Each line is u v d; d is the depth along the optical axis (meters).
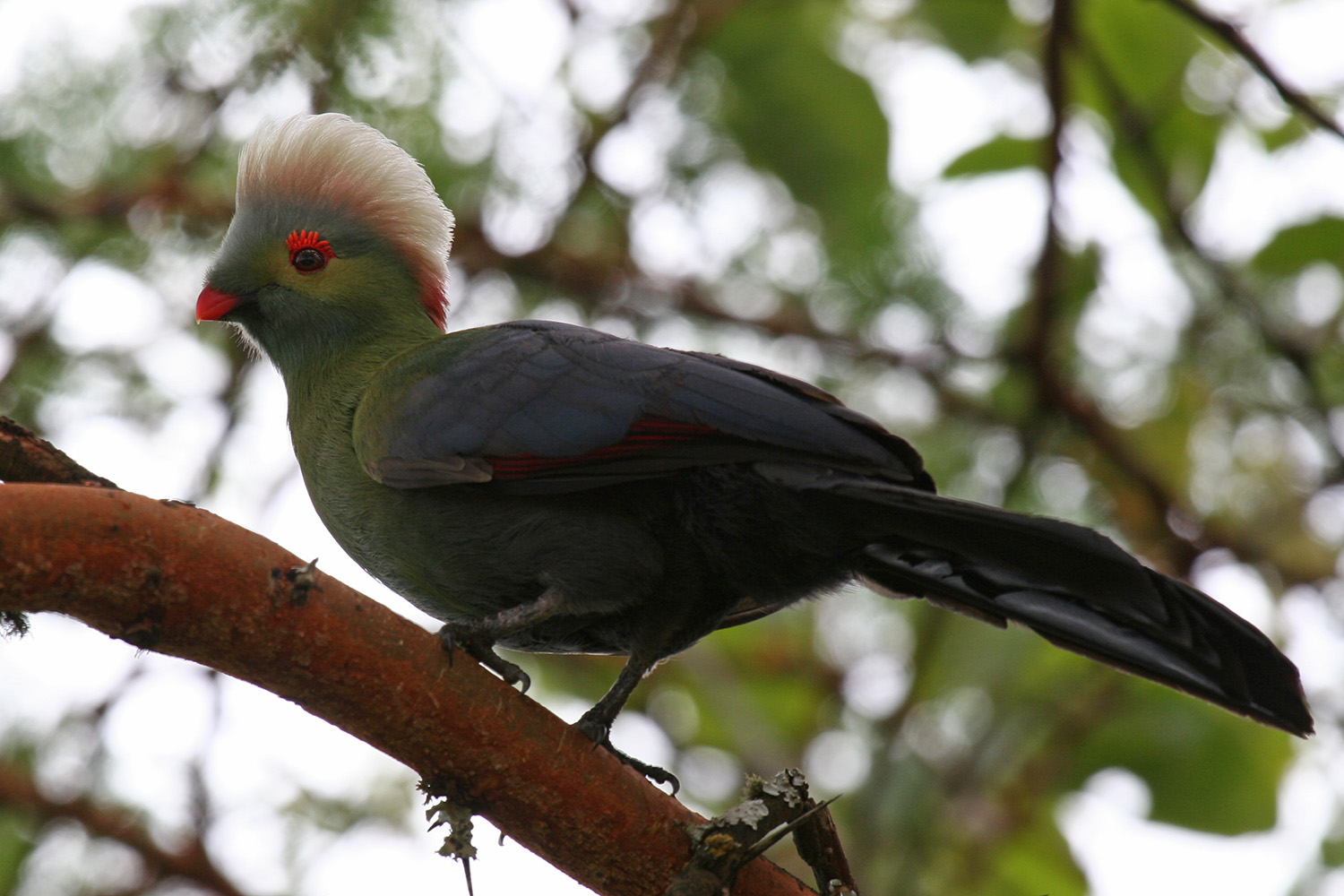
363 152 8.82
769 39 10.91
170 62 10.23
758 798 6.60
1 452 6.17
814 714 12.29
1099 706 11.38
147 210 10.21
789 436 7.11
